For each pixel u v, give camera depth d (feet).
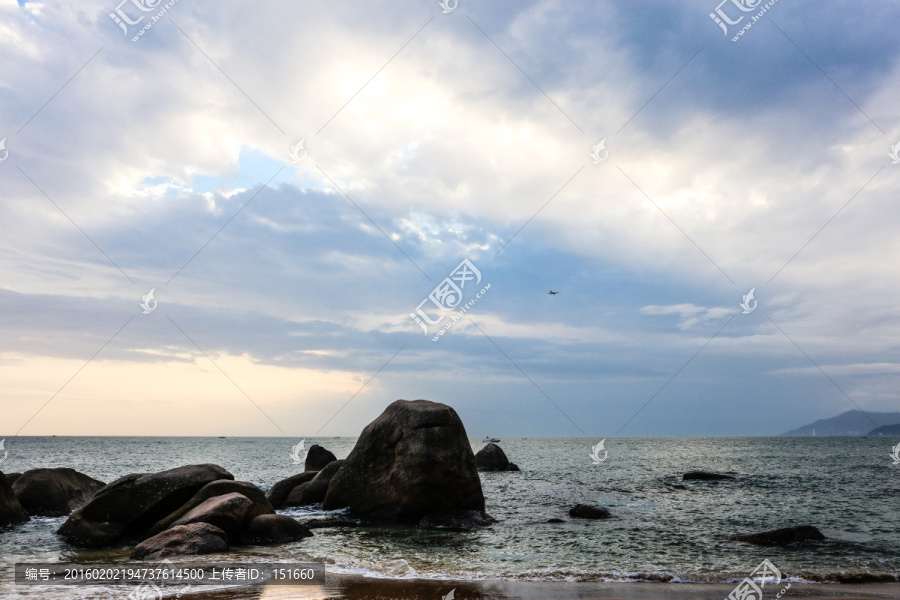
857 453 274.57
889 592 34.88
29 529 55.72
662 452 298.97
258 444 543.39
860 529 59.31
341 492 66.23
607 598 32.78
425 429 63.36
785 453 277.44
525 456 261.24
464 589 34.63
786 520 65.26
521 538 53.52
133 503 51.60
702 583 37.01
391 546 49.34
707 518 66.74
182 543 44.09
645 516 68.44
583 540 52.65
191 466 56.80
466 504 63.00
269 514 52.44
